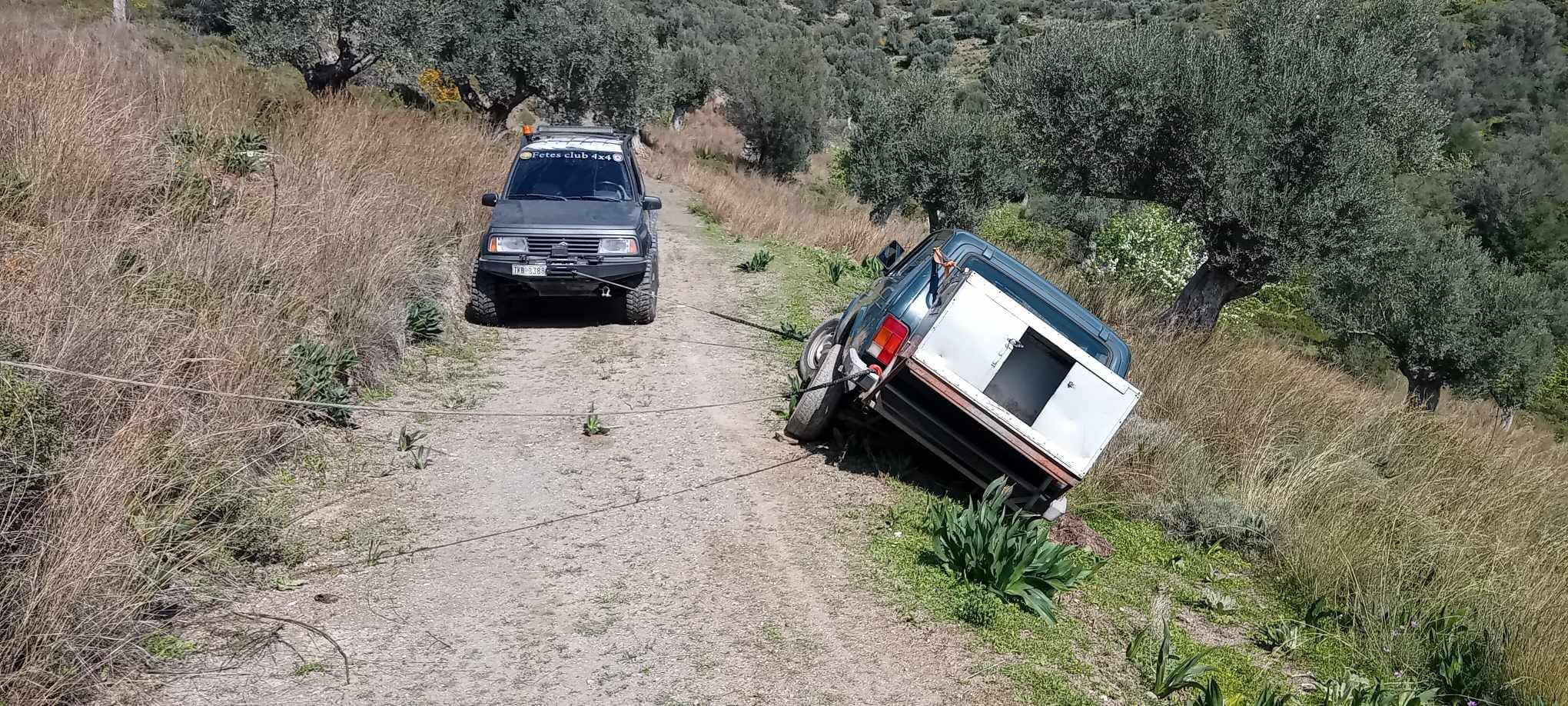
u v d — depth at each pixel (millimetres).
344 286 7375
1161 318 12633
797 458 6547
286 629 4082
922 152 25562
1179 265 25859
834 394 6414
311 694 3658
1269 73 11742
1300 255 11688
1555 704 4930
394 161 11742
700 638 4309
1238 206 11688
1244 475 7520
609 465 6172
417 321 8078
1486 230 47219
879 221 27859
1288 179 11797
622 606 4531
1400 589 6055
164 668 3713
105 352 4867
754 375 8289
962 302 5816
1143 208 26344
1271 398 9164
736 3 97375
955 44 98188
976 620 4711
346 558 4754
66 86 8266
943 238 7301
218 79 11859
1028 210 37656
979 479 6188
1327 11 12547
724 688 3943
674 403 7395
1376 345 30531
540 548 5027
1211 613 5602
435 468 5891
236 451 4973
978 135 25281
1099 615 5180
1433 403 25266
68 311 5016
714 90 50656
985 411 5754
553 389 7504
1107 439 5727
